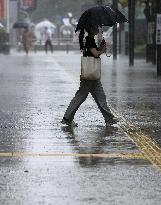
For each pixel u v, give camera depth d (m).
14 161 14.10
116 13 19.50
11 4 135.12
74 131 18.30
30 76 41.53
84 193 11.46
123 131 18.42
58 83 35.62
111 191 11.62
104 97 19.59
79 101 19.39
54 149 15.55
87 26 19.08
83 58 19.16
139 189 11.77
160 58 41.91
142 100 26.50
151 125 19.64
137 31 79.88
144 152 15.27
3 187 11.82
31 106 24.20
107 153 15.10
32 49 115.94
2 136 17.42
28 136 17.42
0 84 34.69
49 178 12.54
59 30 151.88
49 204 10.73
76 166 13.62
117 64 58.19
